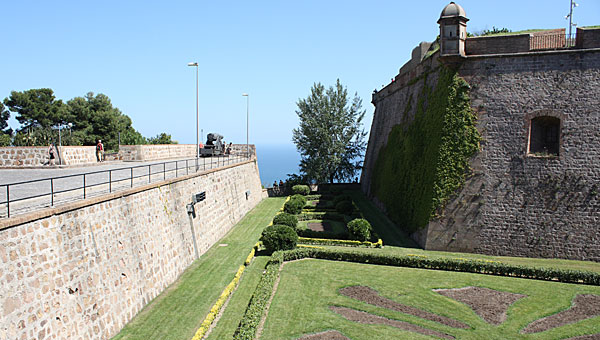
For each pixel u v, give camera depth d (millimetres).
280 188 47688
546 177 20266
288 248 20781
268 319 13336
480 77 21422
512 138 20797
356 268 18531
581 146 19906
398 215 26984
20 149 25062
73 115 59156
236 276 17219
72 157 26531
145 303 14578
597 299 14750
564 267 18469
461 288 15930
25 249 9445
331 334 12258
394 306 14266
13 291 8961
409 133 27672
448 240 21156
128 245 14055
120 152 32531
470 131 21312
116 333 12438
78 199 12250
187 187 20812
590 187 19734
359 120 48000
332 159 45750
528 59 20797
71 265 10961
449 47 21422
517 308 14016
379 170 36062
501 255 20594
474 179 21078
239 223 30562
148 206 16125
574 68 20156
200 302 14953
